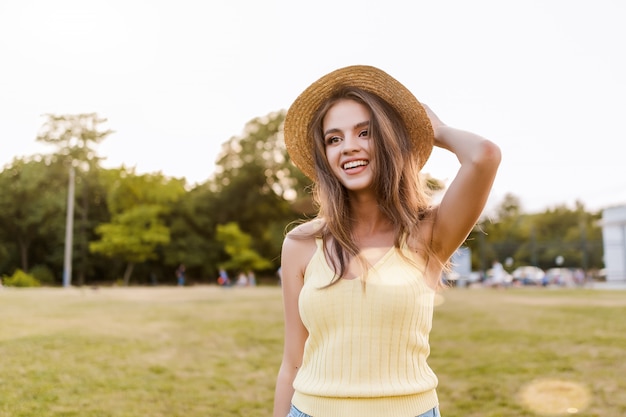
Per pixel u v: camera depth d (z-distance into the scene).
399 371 1.62
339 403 1.59
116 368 5.95
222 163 50.97
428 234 1.77
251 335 8.59
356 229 1.82
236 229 45.22
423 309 1.68
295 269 1.86
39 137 46.47
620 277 37.44
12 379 5.27
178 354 6.89
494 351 7.03
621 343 7.40
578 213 67.19
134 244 41.88
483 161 1.63
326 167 1.88
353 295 1.64
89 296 19.33
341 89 1.89
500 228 65.88
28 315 11.07
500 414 4.37
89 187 47.62
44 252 48.09
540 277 38.94
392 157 1.76
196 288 31.66
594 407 4.50
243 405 4.71
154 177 45.31
